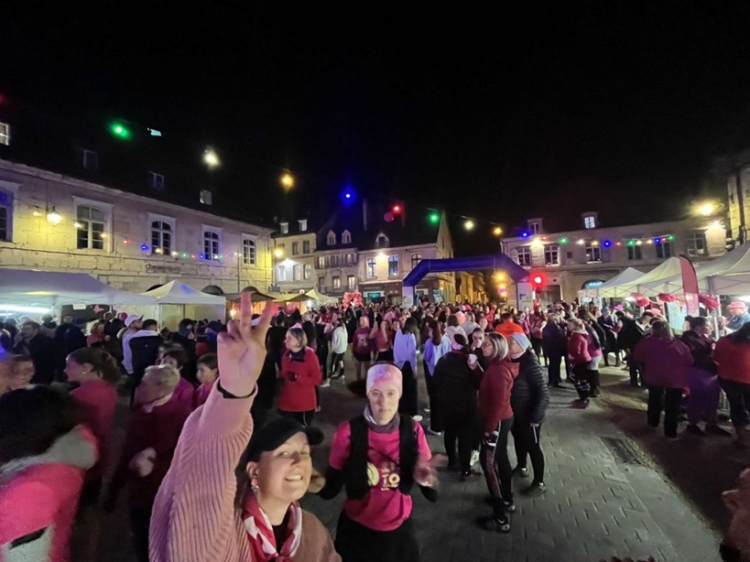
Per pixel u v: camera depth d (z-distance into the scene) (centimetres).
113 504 261
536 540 350
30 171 1522
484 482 464
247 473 140
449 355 499
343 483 225
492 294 5509
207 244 2278
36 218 1544
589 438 609
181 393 293
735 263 711
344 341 1138
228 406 114
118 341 863
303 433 150
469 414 478
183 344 691
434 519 386
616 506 406
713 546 338
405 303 1908
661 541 347
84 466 175
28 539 143
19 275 773
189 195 2239
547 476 479
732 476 470
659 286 1157
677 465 505
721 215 2781
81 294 859
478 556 328
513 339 445
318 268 4134
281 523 146
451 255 4709
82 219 1706
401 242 3881
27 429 153
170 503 112
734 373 561
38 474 152
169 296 1148
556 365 980
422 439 235
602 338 1173
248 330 118
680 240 3038
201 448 114
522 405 436
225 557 114
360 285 3916
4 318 1192
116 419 711
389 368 235
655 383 626
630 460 523
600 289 1505
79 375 269
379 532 215
